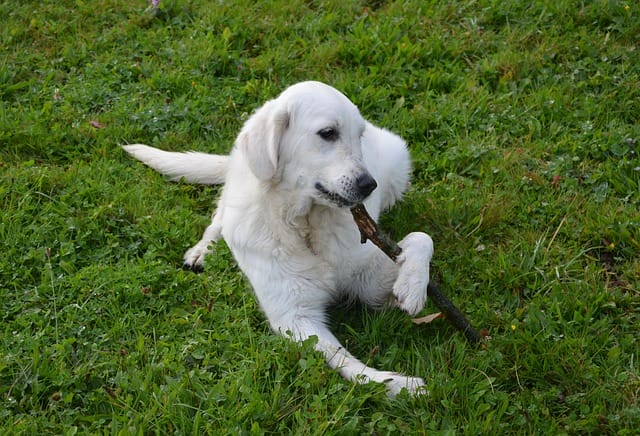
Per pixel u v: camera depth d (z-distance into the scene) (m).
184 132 3.31
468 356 2.59
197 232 3.02
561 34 3.60
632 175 3.07
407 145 3.27
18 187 3.07
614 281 2.81
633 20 3.56
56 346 2.62
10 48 3.63
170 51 3.59
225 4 3.78
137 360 2.61
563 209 3.00
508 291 2.77
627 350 2.62
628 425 2.44
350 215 2.72
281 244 2.71
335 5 3.78
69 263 2.85
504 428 2.45
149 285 2.80
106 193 3.08
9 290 2.81
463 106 3.35
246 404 2.47
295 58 3.59
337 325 2.77
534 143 3.21
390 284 2.76
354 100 3.38
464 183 3.12
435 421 2.46
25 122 3.30
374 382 2.51
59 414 2.50
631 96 3.33
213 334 2.65
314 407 2.46
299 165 2.63
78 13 3.78
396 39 3.60
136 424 2.45
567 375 2.56
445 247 2.92
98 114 3.37
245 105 3.42
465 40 3.60
